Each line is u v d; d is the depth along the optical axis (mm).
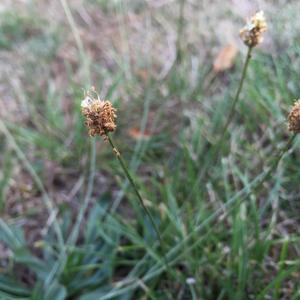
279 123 223
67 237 214
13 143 225
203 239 179
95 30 361
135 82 291
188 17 340
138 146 235
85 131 263
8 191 245
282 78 240
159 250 190
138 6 376
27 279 204
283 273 147
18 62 333
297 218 193
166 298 175
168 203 203
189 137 247
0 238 211
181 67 287
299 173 198
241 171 220
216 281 174
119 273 196
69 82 300
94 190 237
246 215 197
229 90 261
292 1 311
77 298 191
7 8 389
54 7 394
